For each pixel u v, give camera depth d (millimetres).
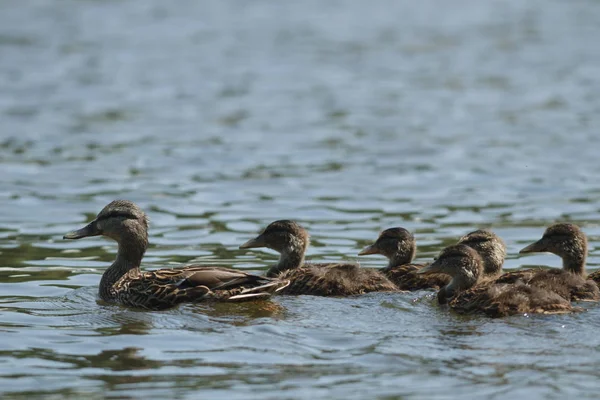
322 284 13398
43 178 20922
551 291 12352
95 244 16578
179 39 40094
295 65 35500
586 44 39062
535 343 10938
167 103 29469
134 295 12961
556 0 49688
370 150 23812
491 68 35000
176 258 15602
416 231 17312
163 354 10812
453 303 12523
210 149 23828
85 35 40344
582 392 9609
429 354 10672
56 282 14219
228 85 32156
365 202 19344
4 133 25297
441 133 25656
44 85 31688
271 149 23891
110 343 11195
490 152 23500
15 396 9656
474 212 18547
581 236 14547
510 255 15883
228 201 19344
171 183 20672
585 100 29641
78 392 9750
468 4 48719
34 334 11539
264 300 12977
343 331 11523
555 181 20812
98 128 26094
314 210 18750
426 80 33062
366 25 43250
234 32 41625
